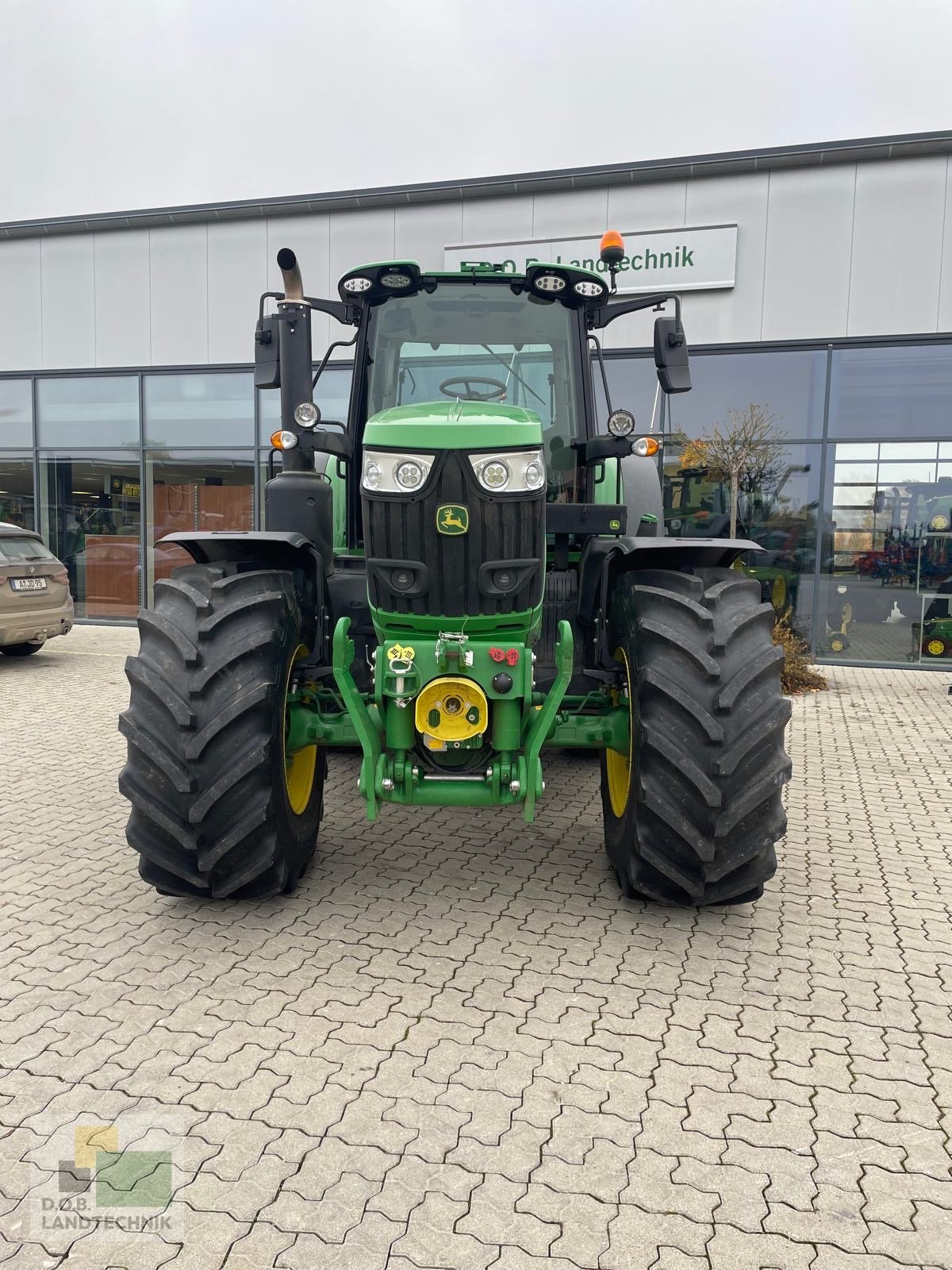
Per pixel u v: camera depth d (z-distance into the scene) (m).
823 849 4.30
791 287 9.60
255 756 3.13
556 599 4.22
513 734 3.19
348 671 3.29
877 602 9.88
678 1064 2.52
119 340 11.79
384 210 10.62
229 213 11.01
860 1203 2.02
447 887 3.75
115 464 12.20
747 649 3.26
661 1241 1.91
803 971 3.07
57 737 6.45
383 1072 2.47
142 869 3.32
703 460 10.01
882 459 9.68
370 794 3.19
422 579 3.05
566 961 3.11
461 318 4.21
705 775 3.08
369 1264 1.84
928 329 9.32
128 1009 2.77
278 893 3.56
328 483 4.12
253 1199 2.01
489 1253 1.87
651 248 9.87
